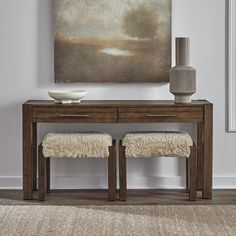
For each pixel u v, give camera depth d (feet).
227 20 21.76
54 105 20.17
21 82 21.88
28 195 20.35
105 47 21.66
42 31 21.77
